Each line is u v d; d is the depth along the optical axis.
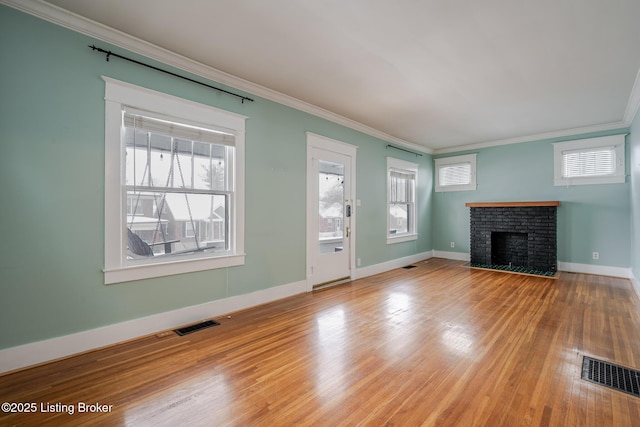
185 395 1.84
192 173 3.10
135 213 2.77
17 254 2.12
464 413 1.66
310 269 4.26
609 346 2.47
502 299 3.78
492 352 2.38
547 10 2.19
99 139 2.46
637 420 1.59
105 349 2.44
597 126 5.07
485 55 2.83
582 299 3.76
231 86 3.33
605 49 2.72
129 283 2.62
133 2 2.12
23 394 1.84
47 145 2.23
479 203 5.99
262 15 2.26
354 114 4.56
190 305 3.01
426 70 3.13
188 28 2.44
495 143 6.22
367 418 1.63
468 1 2.09
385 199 5.73
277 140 3.82
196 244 3.16
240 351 2.41
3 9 2.07
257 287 3.60
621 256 4.94
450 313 3.28
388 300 3.77
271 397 1.82
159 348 2.46
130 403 1.76
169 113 2.84
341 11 2.21
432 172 7.15
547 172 5.62
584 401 1.76
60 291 2.29
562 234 5.48
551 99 3.94
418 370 2.12
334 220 4.67
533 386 1.92
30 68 2.17
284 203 3.91
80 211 2.38
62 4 2.17
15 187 2.12
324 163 4.51
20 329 2.14
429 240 7.11
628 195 4.88
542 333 2.73
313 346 2.49
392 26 2.39
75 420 1.61
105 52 2.46
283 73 3.22
